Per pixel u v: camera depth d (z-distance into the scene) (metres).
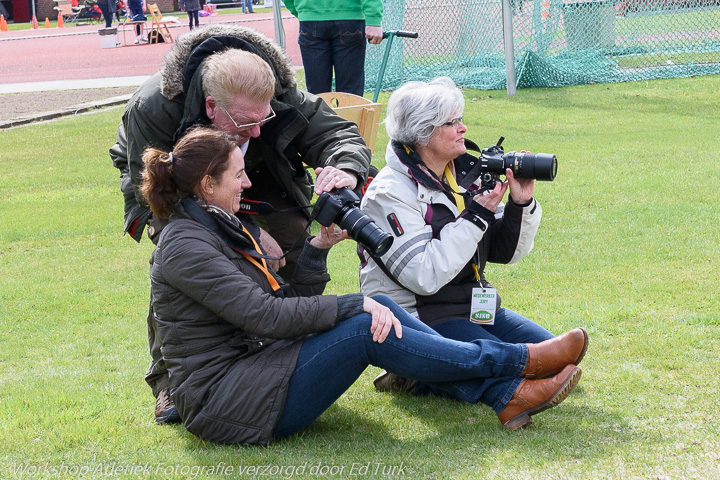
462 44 26.73
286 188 6.84
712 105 20.06
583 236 10.60
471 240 6.07
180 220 5.52
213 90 5.76
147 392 6.89
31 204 14.34
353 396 6.66
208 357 5.57
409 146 6.29
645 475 5.04
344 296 5.60
